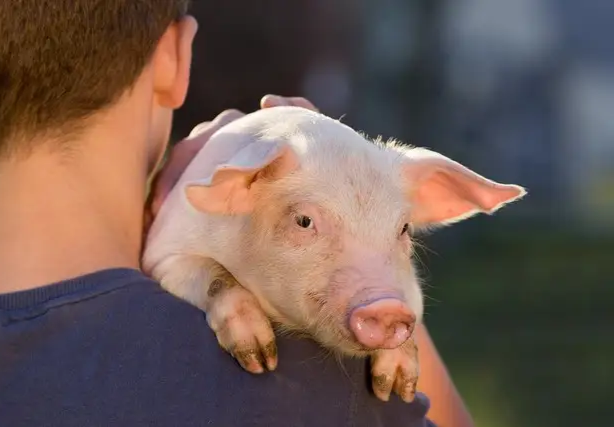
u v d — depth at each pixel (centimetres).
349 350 393
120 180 362
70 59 346
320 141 452
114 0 351
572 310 1719
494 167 2683
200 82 1585
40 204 348
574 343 1526
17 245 345
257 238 443
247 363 343
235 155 419
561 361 1434
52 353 329
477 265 2050
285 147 438
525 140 2766
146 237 478
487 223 2327
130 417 328
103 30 349
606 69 3294
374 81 2192
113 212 359
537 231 2473
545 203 2738
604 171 3297
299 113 471
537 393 1288
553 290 1862
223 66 1593
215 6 1577
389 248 430
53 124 349
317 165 444
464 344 1507
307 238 433
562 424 1177
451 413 462
